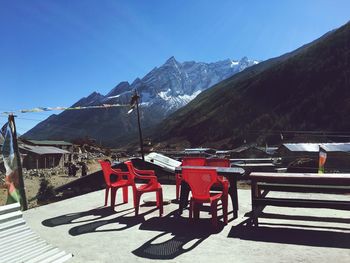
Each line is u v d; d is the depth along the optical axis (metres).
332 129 89.81
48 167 69.06
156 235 5.13
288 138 92.62
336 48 129.25
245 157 52.25
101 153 99.38
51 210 6.96
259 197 5.78
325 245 4.55
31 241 3.82
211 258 4.18
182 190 6.42
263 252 4.34
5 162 7.31
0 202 20.30
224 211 5.66
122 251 4.48
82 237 5.11
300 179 5.28
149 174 8.07
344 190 5.30
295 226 5.46
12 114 7.48
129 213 6.57
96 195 8.62
